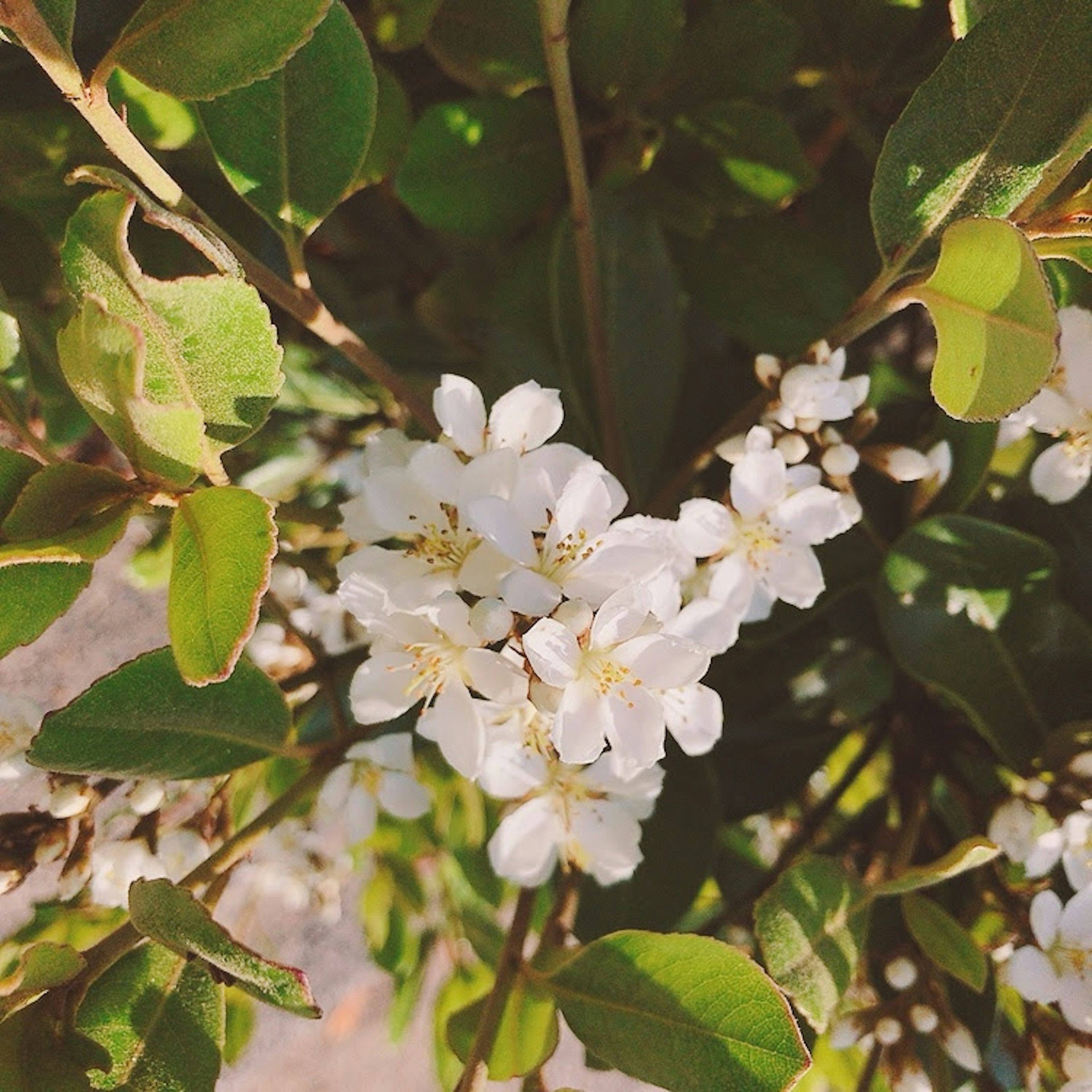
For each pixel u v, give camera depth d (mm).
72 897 173
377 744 177
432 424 172
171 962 153
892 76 196
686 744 165
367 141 155
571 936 190
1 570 132
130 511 136
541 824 174
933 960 180
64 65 130
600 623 142
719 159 196
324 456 224
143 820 171
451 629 146
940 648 188
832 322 204
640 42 184
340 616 199
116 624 282
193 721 159
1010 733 189
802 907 168
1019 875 195
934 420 201
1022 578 187
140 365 121
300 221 157
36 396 176
